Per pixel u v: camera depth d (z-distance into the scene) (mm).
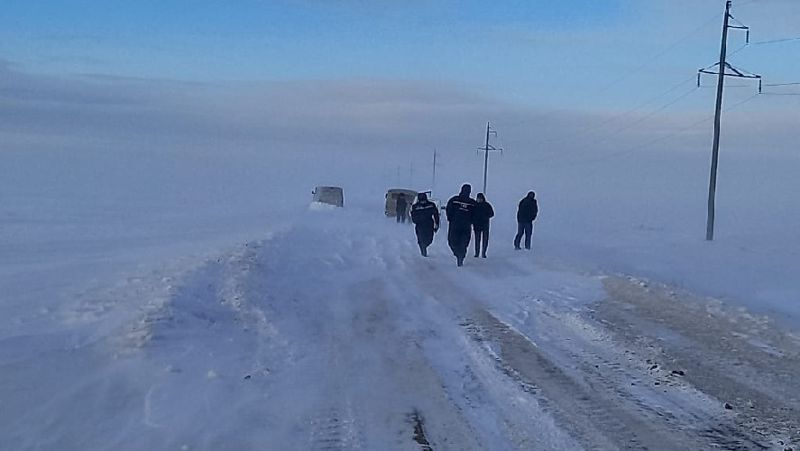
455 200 19359
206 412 6758
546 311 12414
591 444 6152
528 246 23984
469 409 7082
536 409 7074
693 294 13602
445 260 20641
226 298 11922
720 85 30578
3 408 6531
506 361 8977
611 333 10555
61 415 6469
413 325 11219
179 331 9445
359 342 9961
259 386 7688
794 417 6863
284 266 17281
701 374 8320
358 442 6160
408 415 6887
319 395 7469
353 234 29234
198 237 27578
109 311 10328
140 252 20953
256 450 5918
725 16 31047
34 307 10703
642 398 7441
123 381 7477
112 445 5895
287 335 10117
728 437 6344
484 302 13398
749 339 10062
